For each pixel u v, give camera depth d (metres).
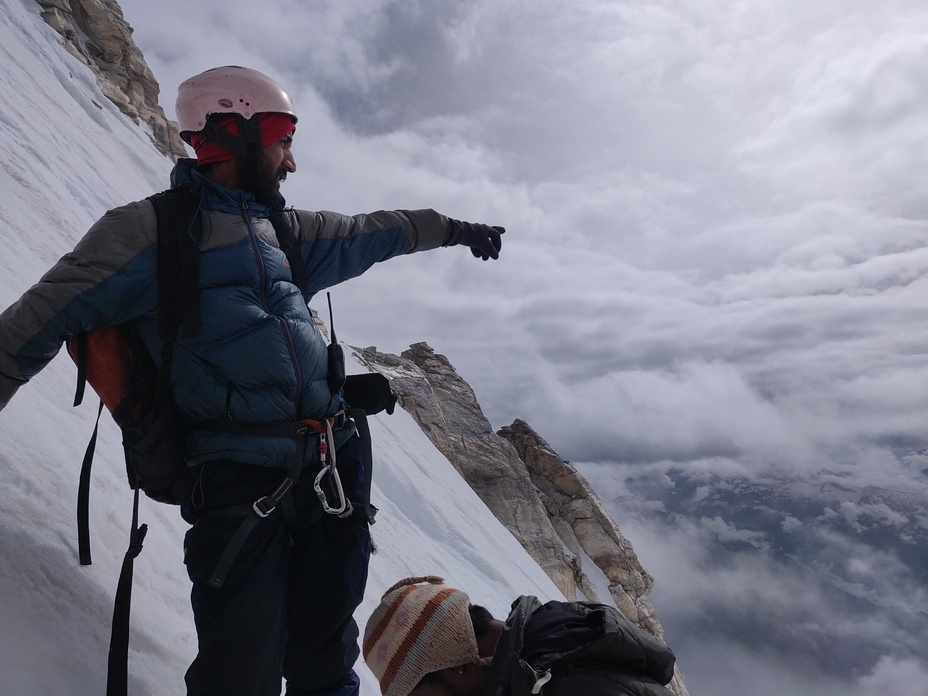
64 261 1.94
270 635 1.97
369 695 3.98
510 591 15.62
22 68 16.52
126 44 27.02
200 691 1.91
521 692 1.53
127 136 21.08
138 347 2.03
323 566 2.10
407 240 2.60
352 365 24.38
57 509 2.52
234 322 2.01
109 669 1.90
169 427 2.03
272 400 2.04
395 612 1.76
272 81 2.22
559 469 28.12
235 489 2.00
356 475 2.24
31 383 3.52
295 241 2.27
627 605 25.94
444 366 29.14
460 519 17.78
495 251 2.86
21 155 9.45
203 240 2.04
